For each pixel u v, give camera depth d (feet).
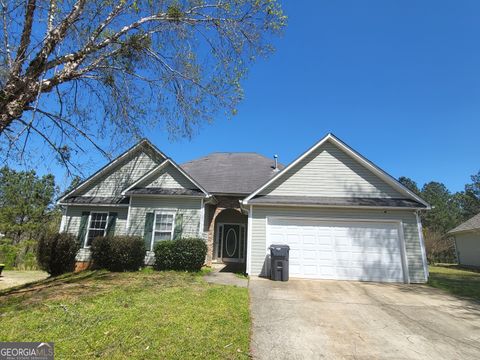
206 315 20.92
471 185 169.78
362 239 40.34
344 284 36.17
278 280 36.78
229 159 66.69
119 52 30.68
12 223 86.02
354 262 39.63
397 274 38.96
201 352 15.30
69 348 15.26
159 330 17.76
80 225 50.80
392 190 42.63
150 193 47.52
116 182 53.01
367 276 39.09
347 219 40.98
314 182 43.65
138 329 17.80
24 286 36.45
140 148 53.88
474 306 27.32
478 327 21.61
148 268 44.57
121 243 42.91
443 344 18.44
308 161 44.60
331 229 40.83
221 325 19.20
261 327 19.94
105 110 32.37
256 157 67.77
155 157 53.62
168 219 47.57
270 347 16.94
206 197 46.96
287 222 41.37
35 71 25.26
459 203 185.57
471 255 81.51
